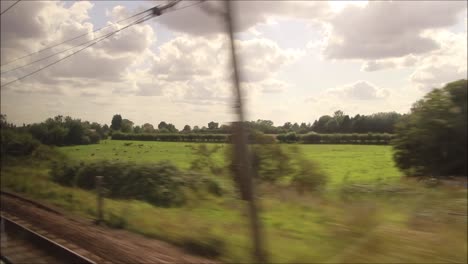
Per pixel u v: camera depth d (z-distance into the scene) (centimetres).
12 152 4481
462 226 946
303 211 1400
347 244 912
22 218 1570
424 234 909
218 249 977
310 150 5778
